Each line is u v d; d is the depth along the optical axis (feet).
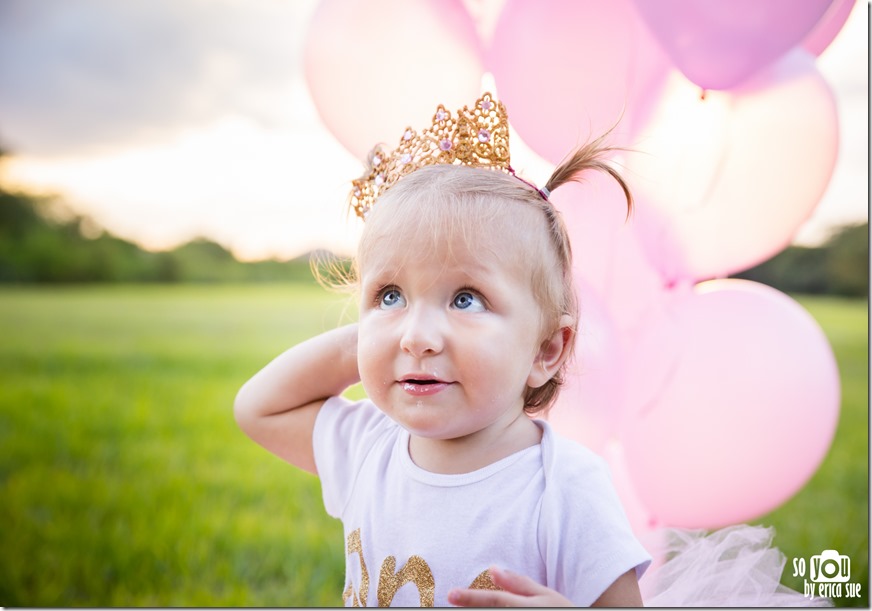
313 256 5.21
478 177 4.10
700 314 6.44
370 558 4.17
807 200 6.34
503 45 6.03
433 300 3.83
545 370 4.19
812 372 6.30
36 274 31.50
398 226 3.91
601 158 5.49
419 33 5.81
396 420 3.88
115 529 11.55
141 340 23.25
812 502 12.07
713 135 6.22
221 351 22.09
